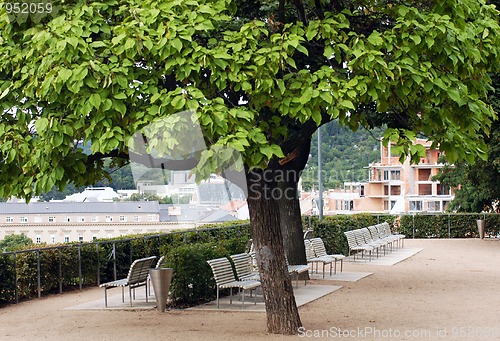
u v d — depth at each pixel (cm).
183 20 818
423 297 1466
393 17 935
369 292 1545
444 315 1235
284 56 823
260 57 826
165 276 1305
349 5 973
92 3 854
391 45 867
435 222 3384
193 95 798
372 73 833
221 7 841
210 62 807
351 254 2555
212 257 1434
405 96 873
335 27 883
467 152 955
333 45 877
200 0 844
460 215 3372
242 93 904
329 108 834
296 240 1733
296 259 1730
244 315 1245
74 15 836
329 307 1329
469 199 3497
